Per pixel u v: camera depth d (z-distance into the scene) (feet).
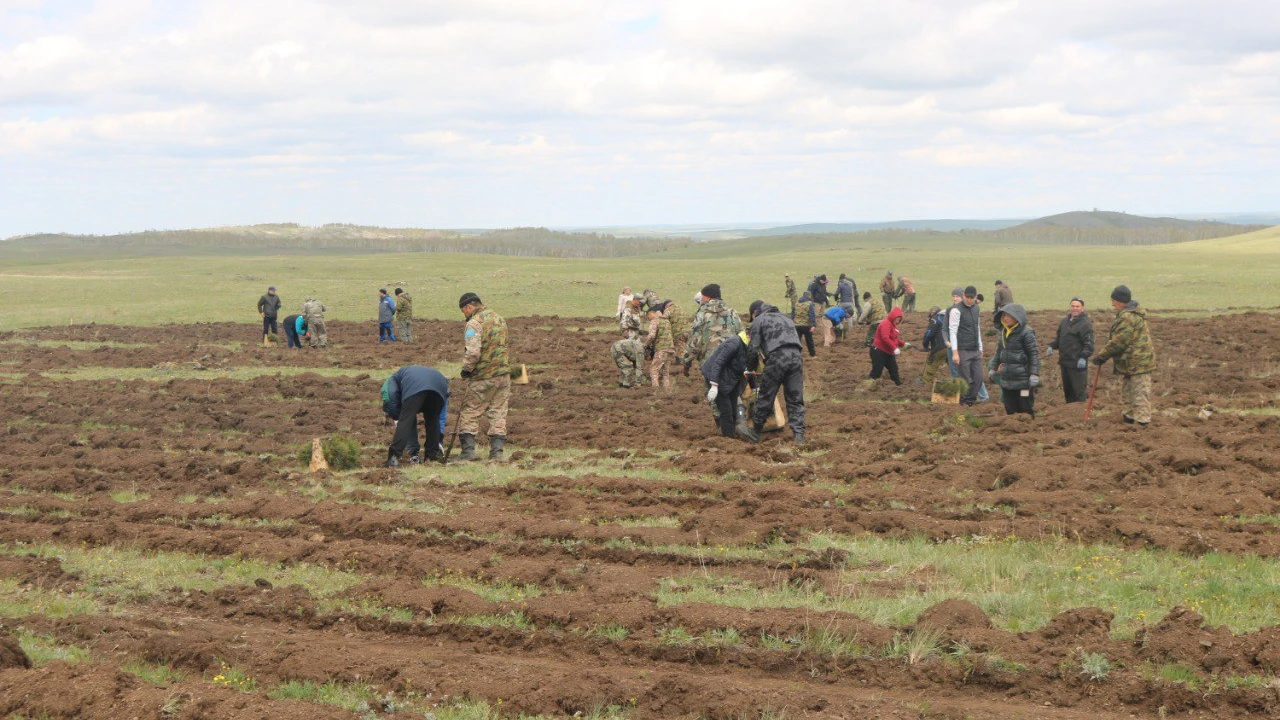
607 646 22.00
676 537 29.89
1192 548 27.12
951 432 45.47
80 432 53.11
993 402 56.13
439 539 30.71
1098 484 34.24
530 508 34.45
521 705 19.11
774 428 48.29
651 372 65.62
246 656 21.43
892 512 31.76
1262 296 129.70
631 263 232.73
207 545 30.32
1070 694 19.11
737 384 46.52
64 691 18.54
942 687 19.74
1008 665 19.92
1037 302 130.82
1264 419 44.06
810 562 27.48
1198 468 35.96
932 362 60.23
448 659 21.53
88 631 23.02
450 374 76.23
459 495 36.76
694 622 22.52
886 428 47.78
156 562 28.94
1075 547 27.78
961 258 223.10
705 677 20.35
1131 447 39.47
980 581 25.18
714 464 39.19
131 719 17.65
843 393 61.82
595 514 32.99
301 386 68.95
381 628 23.72
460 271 201.05
